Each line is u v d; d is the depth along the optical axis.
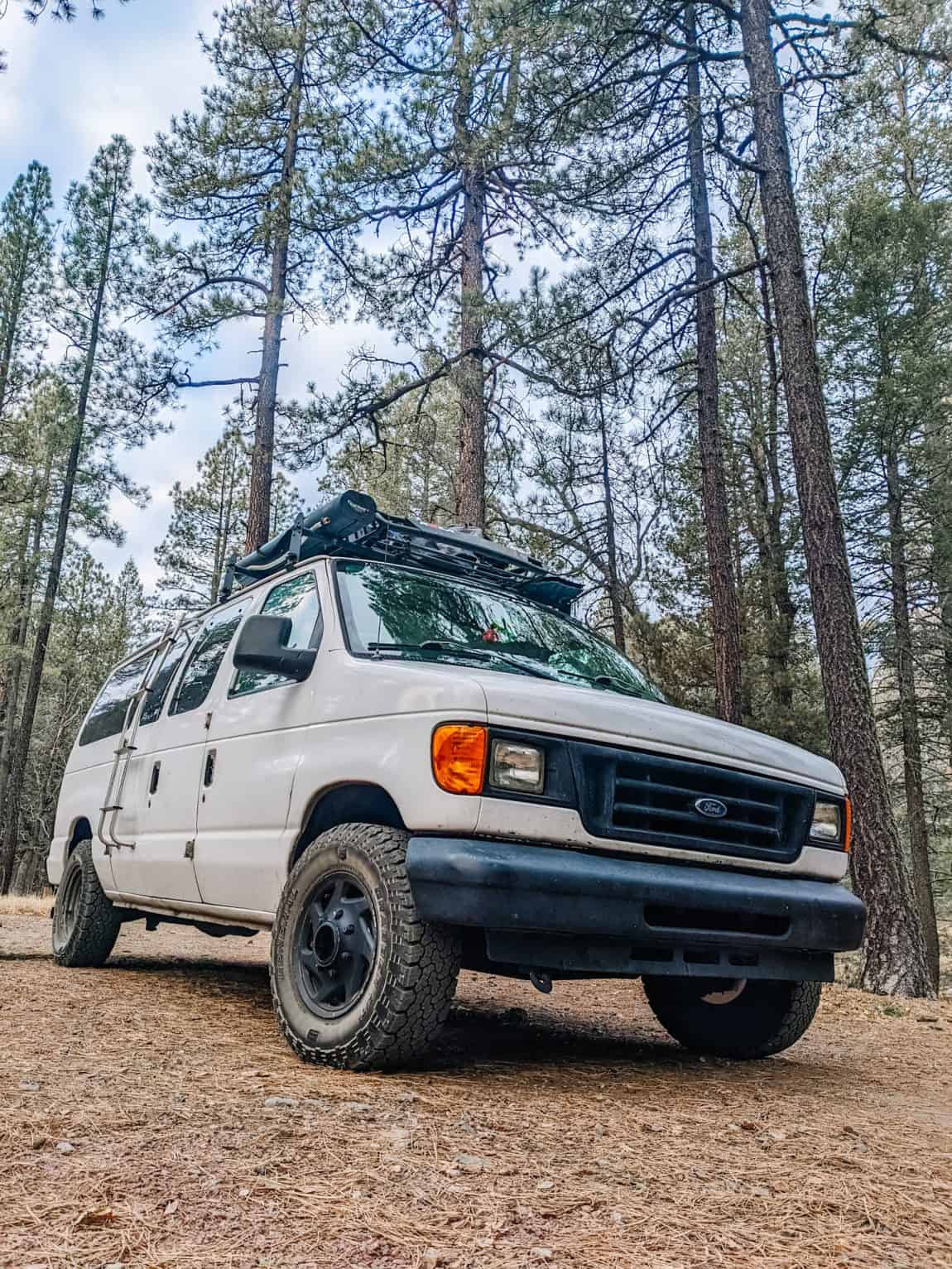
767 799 3.66
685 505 20.00
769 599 19.75
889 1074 4.23
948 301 18.91
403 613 4.18
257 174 19.05
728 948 3.37
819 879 3.81
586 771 3.20
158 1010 4.32
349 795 3.55
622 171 12.91
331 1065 3.18
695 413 18.25
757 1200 2.10
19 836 40.91
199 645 5.38
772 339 18.97
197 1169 2.07
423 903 3.00
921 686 19.59
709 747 3.50
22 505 25.69
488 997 6.04
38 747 41.56
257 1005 4.73
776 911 3.42
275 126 18.97
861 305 18.14
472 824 3.01
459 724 3.09
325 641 3.94
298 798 3.69
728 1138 2.61
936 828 21.47
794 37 11.77
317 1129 2.38
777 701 19.08
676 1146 2.49
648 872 3.15
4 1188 1.91
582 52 11.70
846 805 3.95
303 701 3.88
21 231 26.12
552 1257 1.73
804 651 19.84
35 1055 3.15
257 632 3.86
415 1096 2.78
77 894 6.11
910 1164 2.48
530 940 3.02
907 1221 2.04
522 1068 3.49
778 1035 4.11
